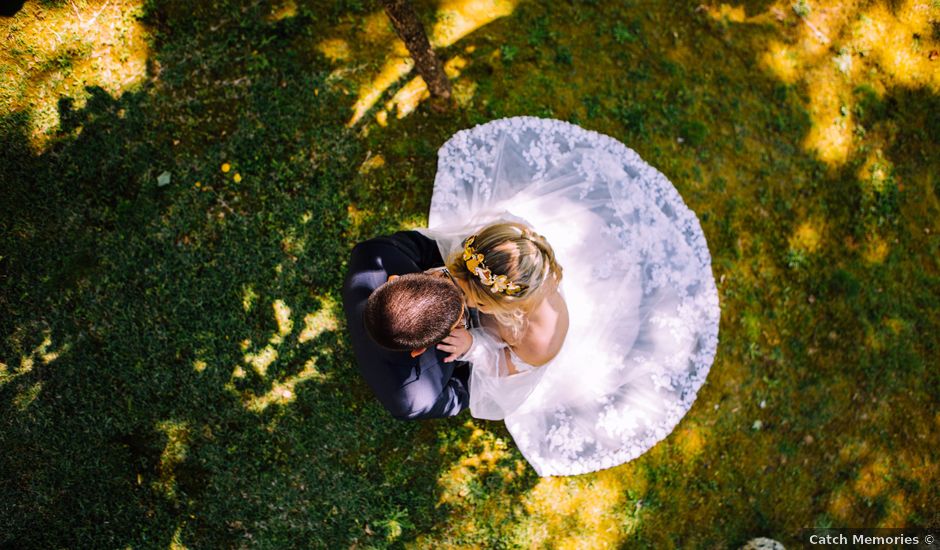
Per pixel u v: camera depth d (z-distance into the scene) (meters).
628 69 4.38
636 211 3.65
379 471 3.91
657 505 4.13
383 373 2.65
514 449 4.00
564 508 4.03
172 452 3.76
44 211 3.72
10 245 3.69
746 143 4.47
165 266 3.79
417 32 3.32
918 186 4.71
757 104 4.54
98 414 3.72
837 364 4.46
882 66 4.76
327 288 3.91
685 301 3.68
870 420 4.50
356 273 2.76
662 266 3.64
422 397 2.78
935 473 4.55
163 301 3.78
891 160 4.70
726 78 4.52
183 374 3.78
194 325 3.80
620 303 3.49
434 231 3.12
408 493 3.92
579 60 4.31
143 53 3.86
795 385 4.38
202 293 3.82
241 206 3.88
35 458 3.67
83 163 3.76
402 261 2.82
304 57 4.00
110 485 3.71
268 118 3.93
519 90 4.18
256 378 3.84
